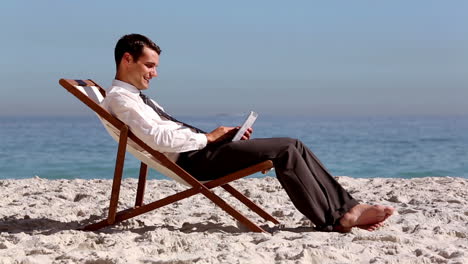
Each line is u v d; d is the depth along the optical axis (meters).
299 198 3.70
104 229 3.90
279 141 3.69
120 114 3.59
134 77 3.72
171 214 4.71
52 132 46.88
